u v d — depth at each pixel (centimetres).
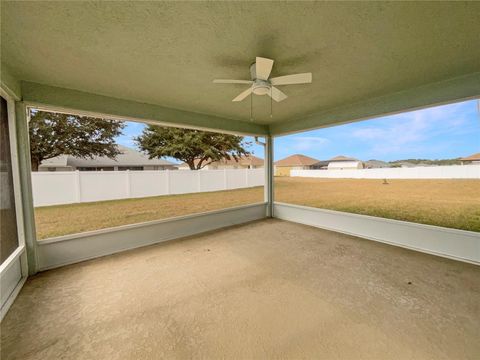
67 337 160
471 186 601
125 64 213
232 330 165
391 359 136
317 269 267
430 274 249
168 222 387
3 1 125
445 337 153
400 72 243
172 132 970
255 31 164
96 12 139
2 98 223
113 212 598
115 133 871
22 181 250
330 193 820
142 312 188
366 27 161
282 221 516
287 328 166
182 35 167
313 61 213
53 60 203
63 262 286
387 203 612
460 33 170
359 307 190
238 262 291
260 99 329
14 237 234
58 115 708
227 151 1090
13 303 202
